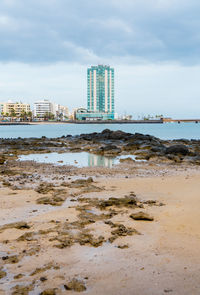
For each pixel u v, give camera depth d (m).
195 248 8.85
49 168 26.72
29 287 6.77
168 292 6.53
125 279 7.14
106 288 6.75
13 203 14.32
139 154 37.25
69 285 6.78
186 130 139.12
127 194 16.09
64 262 8.07
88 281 7.07
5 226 10.82
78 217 11.99
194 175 22.31
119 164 29.34
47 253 8.64
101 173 23.92
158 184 18.84
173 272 7.45
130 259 8.23
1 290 6.68
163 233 10.17
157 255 8.46
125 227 10.71
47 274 7.40
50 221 11.48
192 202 13.84
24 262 8.08
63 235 9.98
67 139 64.62
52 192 16.66
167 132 119.75
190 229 10.41
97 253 8.64
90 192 16.62
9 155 36.78
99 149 42.22
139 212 12.07
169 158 31.94
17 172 23.69
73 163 30.47
